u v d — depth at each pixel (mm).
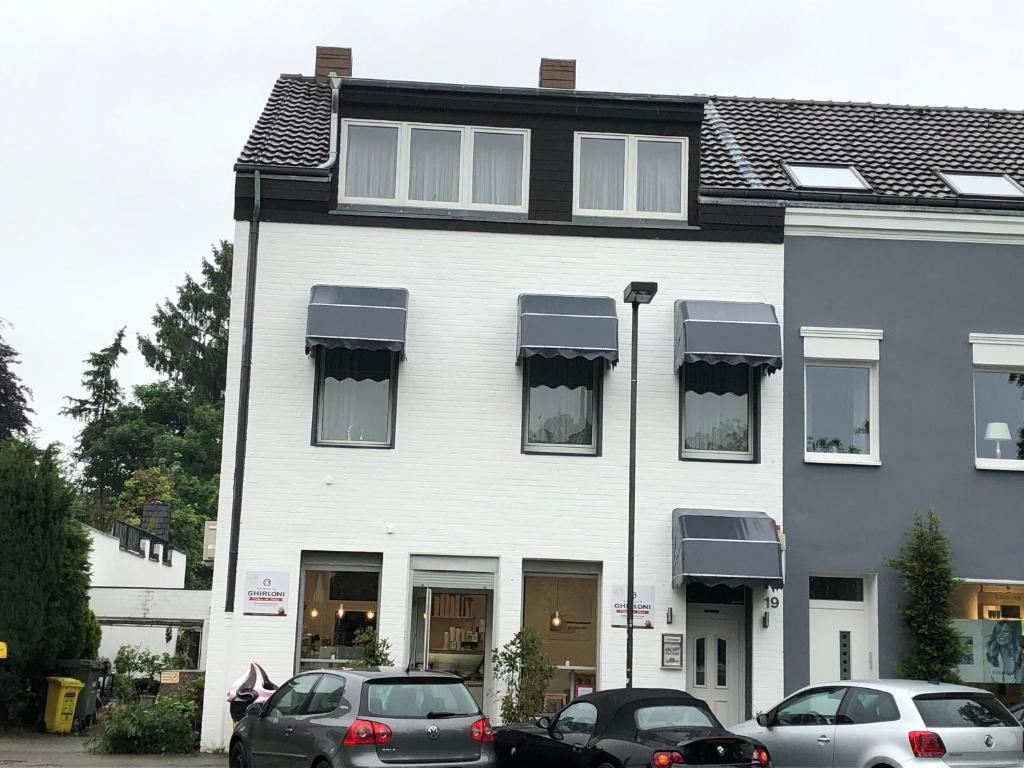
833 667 19547
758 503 19609
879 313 20297
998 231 20484
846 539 19656
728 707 19297
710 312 19484
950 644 18938
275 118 21969
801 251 20344
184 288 68938
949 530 19828
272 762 13531
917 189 21094
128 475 64500
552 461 19547
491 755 12922
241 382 19359
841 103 25406
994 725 12945
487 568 19297
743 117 24500
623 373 19828
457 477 19422
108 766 16766
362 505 19281
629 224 20250
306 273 19766
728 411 20031
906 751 12688
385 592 19078
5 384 52531
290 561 19047
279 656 18797
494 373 19719
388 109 20625
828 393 20312
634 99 20609
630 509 17094
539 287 19969
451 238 20000
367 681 12789
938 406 20156
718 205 20234
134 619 35875
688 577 18422
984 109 25375
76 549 23094
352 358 19812
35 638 21312
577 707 14102
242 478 19203
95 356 70812
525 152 20625
